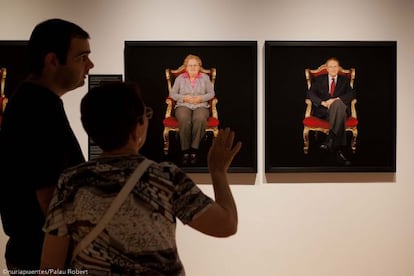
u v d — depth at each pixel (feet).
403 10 11.08
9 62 10.61
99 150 10.19
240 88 10.78
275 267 11.14
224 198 5.00
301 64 10.82
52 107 5.67
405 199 11.23
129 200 4.49
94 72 10.84
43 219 5.61
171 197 4.64
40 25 5.94
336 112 10.88
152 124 10.76
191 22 10.85
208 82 10.77
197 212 4.63
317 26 10.98
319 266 11.17
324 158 10.93
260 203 11.09
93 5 10.78
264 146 10.97
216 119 10.79
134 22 10.83
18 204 5.59
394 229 11.25
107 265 4.49
